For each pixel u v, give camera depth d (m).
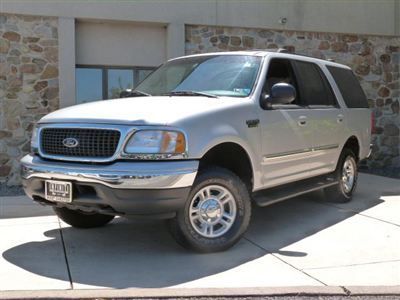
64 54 10.06
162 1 10.63
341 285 4.47
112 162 4.72
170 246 5.56
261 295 4.23
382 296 4.29
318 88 7.14
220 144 5.20
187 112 4.98
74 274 4.70
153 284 4.45
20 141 9.99
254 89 5.77
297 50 11.93
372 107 12.77
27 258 5.16
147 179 4.58
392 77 12.91
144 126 4.72
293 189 6.45
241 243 5.71
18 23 9.87
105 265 4.96
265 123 5.71
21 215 7.01
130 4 10.42
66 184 4.84
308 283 4.51
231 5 11.16
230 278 4.61
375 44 12.69
